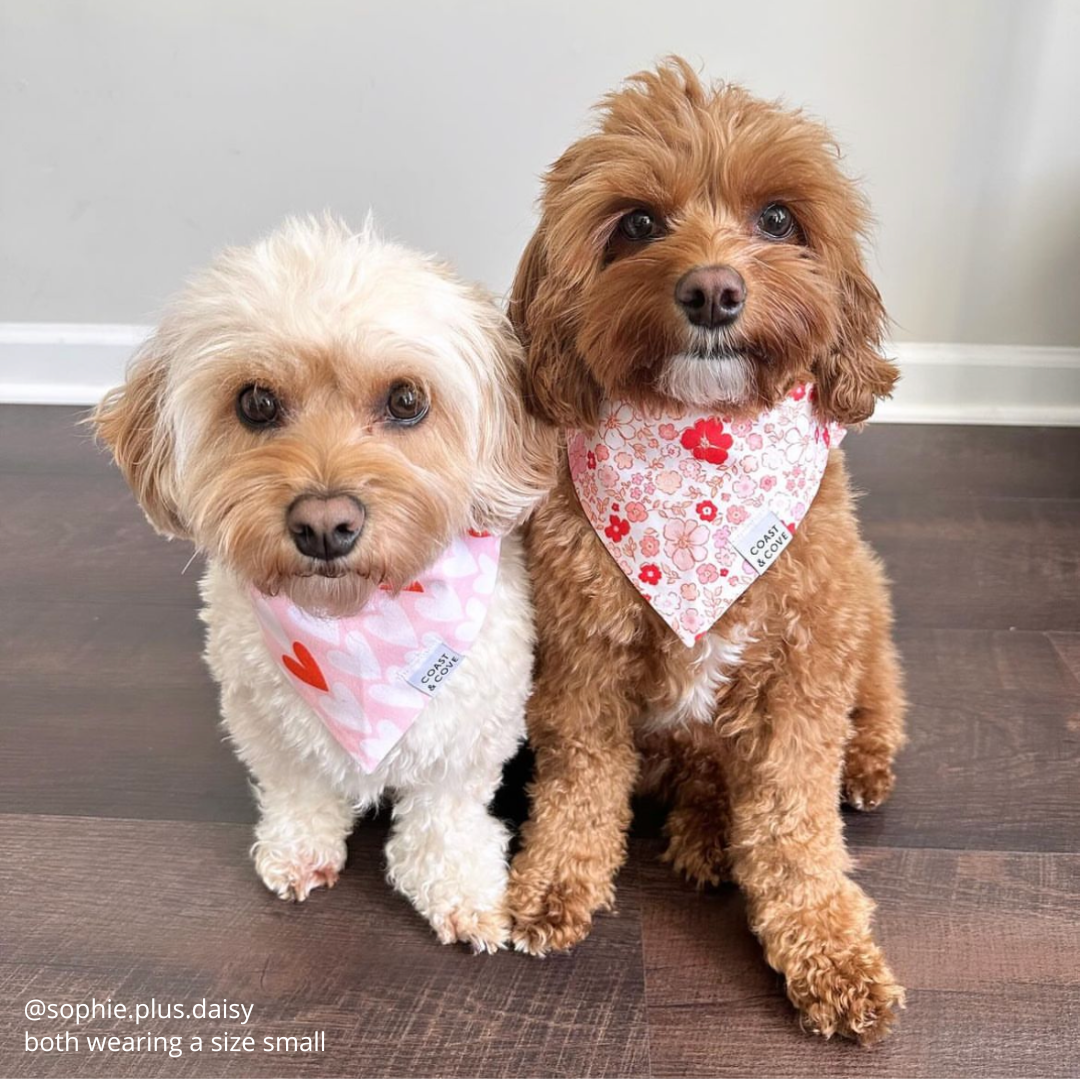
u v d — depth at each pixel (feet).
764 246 3.85
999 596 6.94
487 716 4.37
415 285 3.88
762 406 4.07
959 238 8.68
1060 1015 4.38
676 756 5.11
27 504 7.91
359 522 3.56
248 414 3.79
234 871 5.00
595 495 4.28
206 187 8.66
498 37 7.95
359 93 8.20
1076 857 5.08
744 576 4.11
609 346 3.88
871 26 7.86
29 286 9.16
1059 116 8.14
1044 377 9.18
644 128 3.94
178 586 7.03
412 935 4.72
